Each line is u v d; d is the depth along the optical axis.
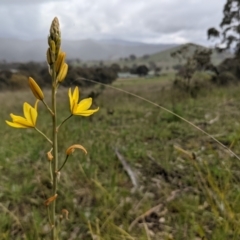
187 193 0.37
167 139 0.58
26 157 0.50
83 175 0.42
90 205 0.36
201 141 0.54
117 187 0.40
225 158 0.43
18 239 0.30
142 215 0.32
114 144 0.54
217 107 0.77
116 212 0.34
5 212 0.34
